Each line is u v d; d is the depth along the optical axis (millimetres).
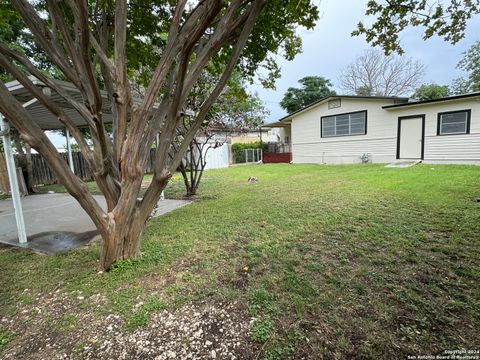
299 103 23203
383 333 1601
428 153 9969
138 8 3801
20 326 1887
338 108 12508
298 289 2104
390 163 10531
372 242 2961
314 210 4434
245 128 16969
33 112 5820
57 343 1703
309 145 14000
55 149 2074
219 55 4035
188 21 2432
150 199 2758
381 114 11148
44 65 8367
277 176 9344
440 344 1501
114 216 2572
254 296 2051
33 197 8172
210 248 3074
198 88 6488
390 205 4422
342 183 6922
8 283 2518
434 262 2434
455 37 3836
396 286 2078
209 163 14492
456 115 9242
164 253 2957
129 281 2398
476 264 2357
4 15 2971
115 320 1890
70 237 3959
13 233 4238
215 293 2139
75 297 2213
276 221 3947
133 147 2402
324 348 1521
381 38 4102
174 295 2146
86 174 11930
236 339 1644
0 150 11031
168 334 1721
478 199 4395
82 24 1898
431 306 1819
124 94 2336
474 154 8953
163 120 2842
